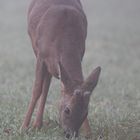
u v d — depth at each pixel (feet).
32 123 50.24
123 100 67.10
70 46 45.47
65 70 42.78
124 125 50.96
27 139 44.47
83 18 48.65
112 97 68.18
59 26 46.50
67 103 41.98
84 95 41.32
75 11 47.73
